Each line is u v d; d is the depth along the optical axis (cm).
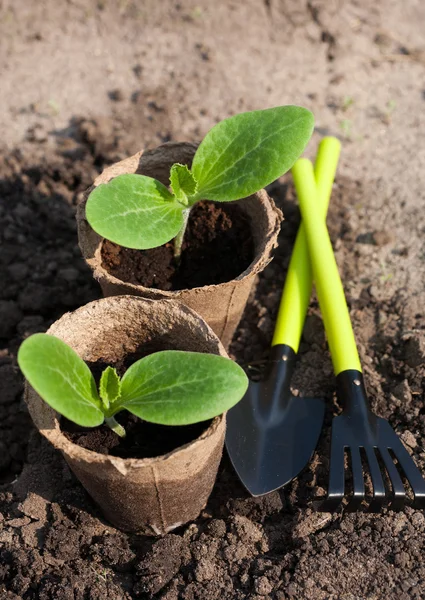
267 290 47
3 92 56
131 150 52
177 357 33
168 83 56
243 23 60
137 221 36
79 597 35
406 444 40
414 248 48
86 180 51
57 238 50
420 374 42
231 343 45
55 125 54
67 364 32
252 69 57
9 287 47
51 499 38
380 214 49
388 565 36
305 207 44
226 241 42
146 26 60
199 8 60
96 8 60
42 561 36
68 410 31
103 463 32
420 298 45
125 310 36
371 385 42
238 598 35
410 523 37
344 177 51
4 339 46
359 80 57
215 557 37
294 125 37
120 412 37
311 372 43
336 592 35
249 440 39
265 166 37
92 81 56
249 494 39
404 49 59
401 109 56
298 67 58
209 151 39
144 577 36
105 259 41
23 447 41
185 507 36
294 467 39
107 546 37
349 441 38
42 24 59
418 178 51
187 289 39
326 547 36
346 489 38
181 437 36
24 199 51
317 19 60
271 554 37
